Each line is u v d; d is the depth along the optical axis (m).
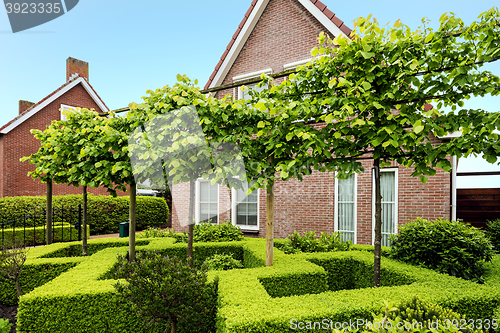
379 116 3.10
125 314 2.91
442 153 3.03
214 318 2.80
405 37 3.07
